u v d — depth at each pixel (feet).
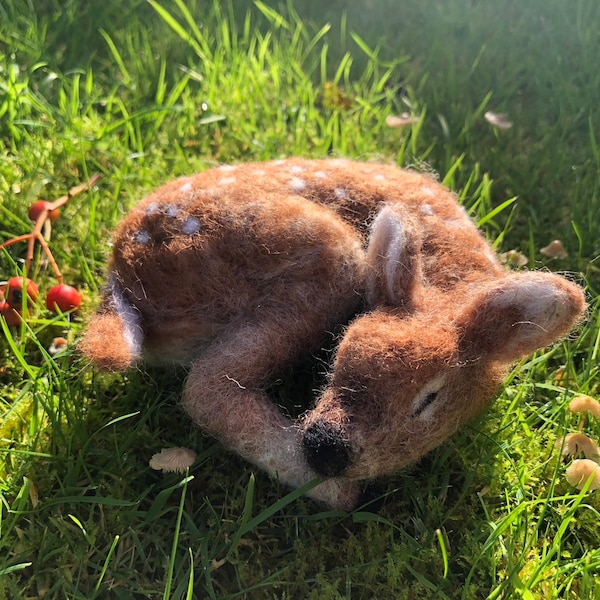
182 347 0.65
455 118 1.17
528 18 1.43
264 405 0.60
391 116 1.15
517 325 0.55
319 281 0.61
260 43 1.26
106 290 0.67
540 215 1.01
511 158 1.09
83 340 0.63
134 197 0.96
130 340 0.60
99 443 0.68
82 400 0.70
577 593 0.60
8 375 0.76
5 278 0.87
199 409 0.60
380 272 0.58
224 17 1.35
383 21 1.44
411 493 0.64
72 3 1.31
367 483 0.62
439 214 0.68
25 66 1.20
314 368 0.65
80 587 0.59
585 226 0.97
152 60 1.22
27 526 0.62
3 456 0.66
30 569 0.60
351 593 0.59
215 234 0.62
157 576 0.60
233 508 0.64
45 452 0.67
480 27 1.40
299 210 0.63
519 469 0.66
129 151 1.06
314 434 0.53
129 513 0.62
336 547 0.62
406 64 1.32
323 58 1.23
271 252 0.61
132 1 1.36
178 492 0.65
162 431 0.69
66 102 1.11
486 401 0.62
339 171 0.70
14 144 1.02
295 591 0.59
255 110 1.15
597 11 1.40
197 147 1.09
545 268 0.85
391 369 0.52
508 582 0.57
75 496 0.62
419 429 0.55
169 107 1.06
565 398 0.72
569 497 0.63
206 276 0.62
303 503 0.62
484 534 0.62
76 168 1.02
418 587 0.58
